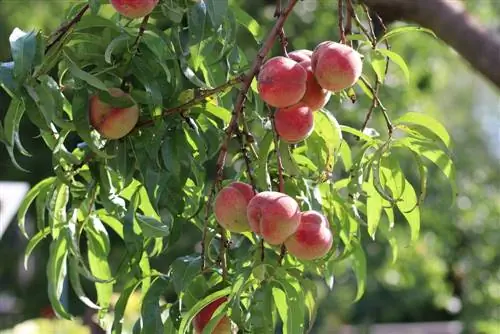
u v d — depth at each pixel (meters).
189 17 2.24
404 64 2.39
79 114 2.16
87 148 2.33
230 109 2.50
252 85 2.39
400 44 7.79
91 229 2.53
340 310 9.80
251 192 2.13
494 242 8.33
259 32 2.58
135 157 2.27
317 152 2.38
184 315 2.13
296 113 2.11
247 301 2.24
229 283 2.19
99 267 2.58
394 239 2.74
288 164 2.23
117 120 2.18
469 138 12.80
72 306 9.79
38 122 2.12
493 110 14.60
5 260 13.05
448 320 13.53
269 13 7.54
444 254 8.41
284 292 2.18
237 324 2.04
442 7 3.47
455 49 3.50
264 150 2.22
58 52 2.17
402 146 2.40
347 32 2.61
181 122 2.31
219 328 2.15
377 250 9.16
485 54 3.42
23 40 2.10
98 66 2.25
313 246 2.05
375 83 2.50
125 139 2.27
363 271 2.67
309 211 2.11
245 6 7.58
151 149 2.24
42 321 6.08
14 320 12.59
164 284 2.31
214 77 2.45
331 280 2.56
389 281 8.15
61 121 2.14
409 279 7.74
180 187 2.29
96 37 2.24
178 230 2.33
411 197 2.49
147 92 2.22
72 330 5.81
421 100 8.15
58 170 2.29
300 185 2.33
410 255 7.80
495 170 9.38
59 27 2.24
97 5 2.19
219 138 2.38
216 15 2.24
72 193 2.43
